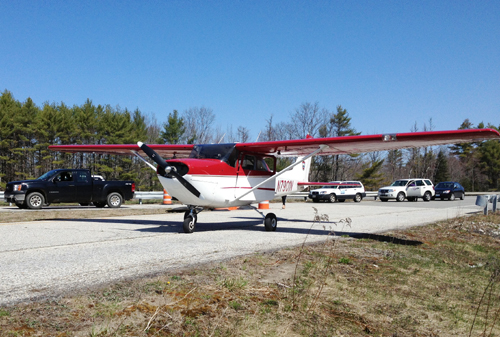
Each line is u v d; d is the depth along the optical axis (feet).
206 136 189.16
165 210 53.26
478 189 256.93
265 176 35.40
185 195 28.09
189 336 10.18
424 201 102.17
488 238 34.47
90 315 11.05
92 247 22.72
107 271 16.29
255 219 43.75
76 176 56.80
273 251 22.08
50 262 18.15
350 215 51.06
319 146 31.68
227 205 31.45
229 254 20.75
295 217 47.52
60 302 12.04
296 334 11.04
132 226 34.55
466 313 14.34
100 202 59.98
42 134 141.08
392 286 16.70
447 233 35.45
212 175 29.25
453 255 25.07
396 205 79.61
